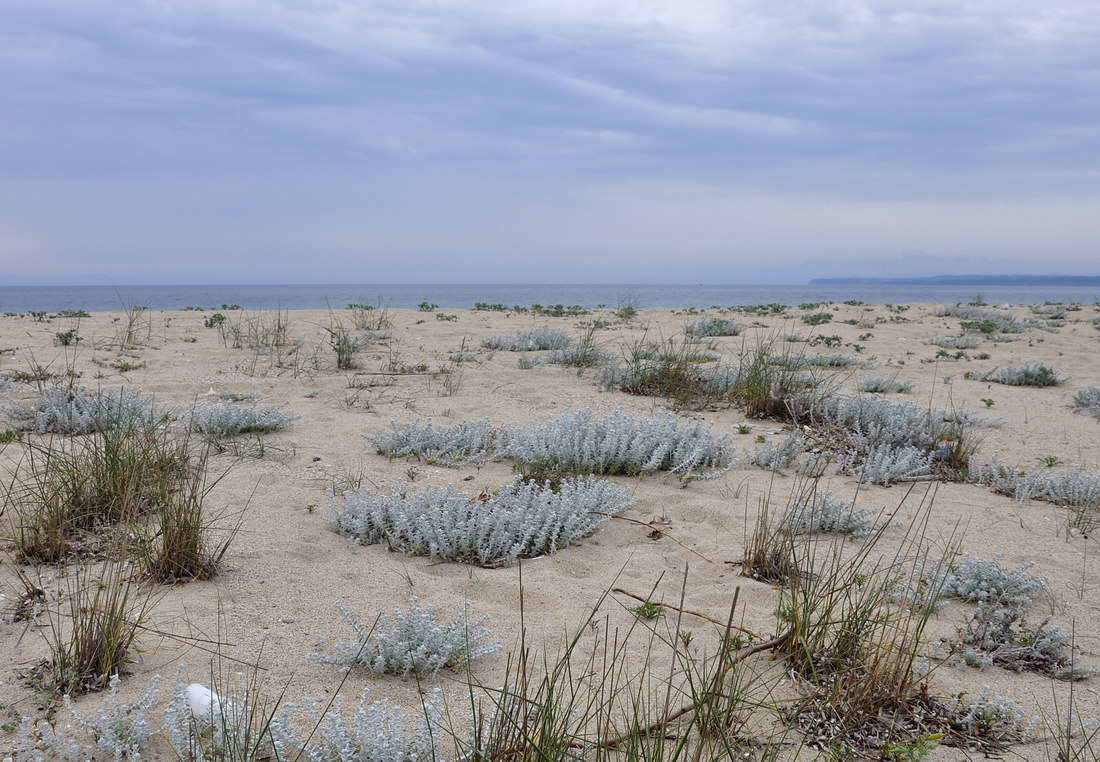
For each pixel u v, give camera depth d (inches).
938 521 198.5
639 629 136.9
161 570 148.7
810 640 127.8
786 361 357.1
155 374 358.6
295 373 365.4
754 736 108.7
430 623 125.7
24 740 97.1
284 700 112.7
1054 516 205.3
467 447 246.4
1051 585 162.7
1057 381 394.9
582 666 124.3
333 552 166.7
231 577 151.5
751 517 195.5
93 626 120.5
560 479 213.8
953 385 388.2
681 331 607.2
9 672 116.4
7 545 160.1
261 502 193.5
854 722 112.3
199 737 99.7
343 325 582.2
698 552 173.6
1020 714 113.8
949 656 132.0
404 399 322.0
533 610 143.9
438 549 167.0
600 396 333.4
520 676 121.3
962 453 253.3
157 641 126.9
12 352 409.1
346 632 133.0
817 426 286.0
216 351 435.2
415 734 104.8
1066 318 806.5
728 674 121.1
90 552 159.2
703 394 332.5
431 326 605.0
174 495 183.9
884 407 284.0
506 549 169.8
